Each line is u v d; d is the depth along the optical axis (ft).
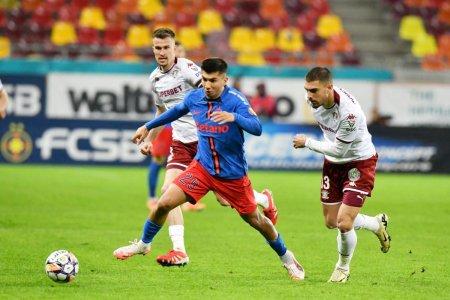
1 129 217.15
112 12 278.46
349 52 266.36
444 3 300.20
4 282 88.79
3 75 215.92
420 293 86.22
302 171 224.94
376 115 225.97
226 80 86.94
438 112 226.58
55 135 218.79
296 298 82.07
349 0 302.25
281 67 222.07
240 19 281.54
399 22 294.66
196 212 154.40
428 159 227.40
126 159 221.87
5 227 129.80
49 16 274.16
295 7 295.89
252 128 84.58
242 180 88.84
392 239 126.52
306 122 223.51
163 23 276.21
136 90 220.02
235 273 97.30
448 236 130.31
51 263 86.69
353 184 91.61
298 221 143.95
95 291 84.58
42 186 181.78
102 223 136.67
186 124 105.60
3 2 278.87
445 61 258.98
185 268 100.27
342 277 91.81
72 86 218.18
